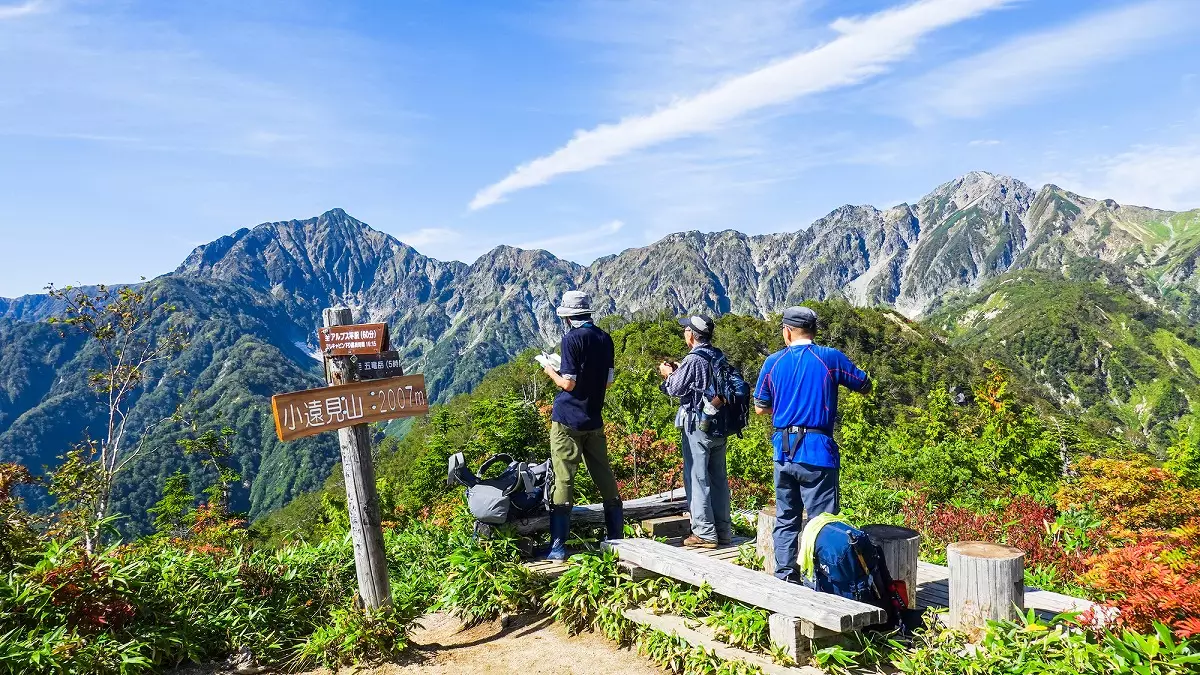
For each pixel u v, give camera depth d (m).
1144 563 3.99
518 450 16.03
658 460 13.14
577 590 5.07
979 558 4.27
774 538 4.91
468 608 5.35
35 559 5.02
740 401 5.96
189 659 4.83
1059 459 17.25
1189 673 3.38
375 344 5.14
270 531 25.06
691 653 4.28
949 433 21.69
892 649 4.19
